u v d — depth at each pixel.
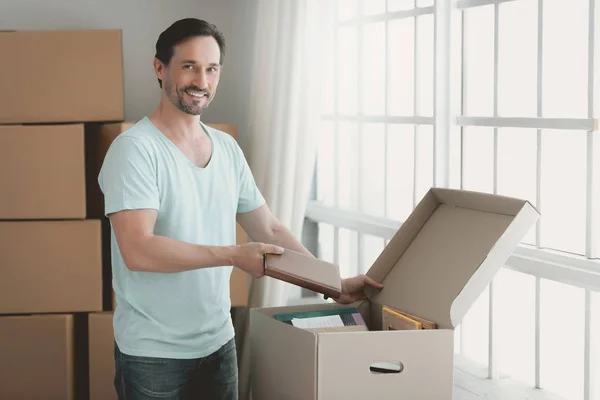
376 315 2.26
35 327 3.02
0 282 3.02
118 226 1.93
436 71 2.71
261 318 2.12
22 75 3.01
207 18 3.76
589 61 2.24
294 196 3.13
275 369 2.05
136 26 3.68
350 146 3.49
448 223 2.15
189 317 2.03
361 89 3.33
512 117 2.49
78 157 3.01
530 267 2.39
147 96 3.72
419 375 1.91
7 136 2.99
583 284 2.19
